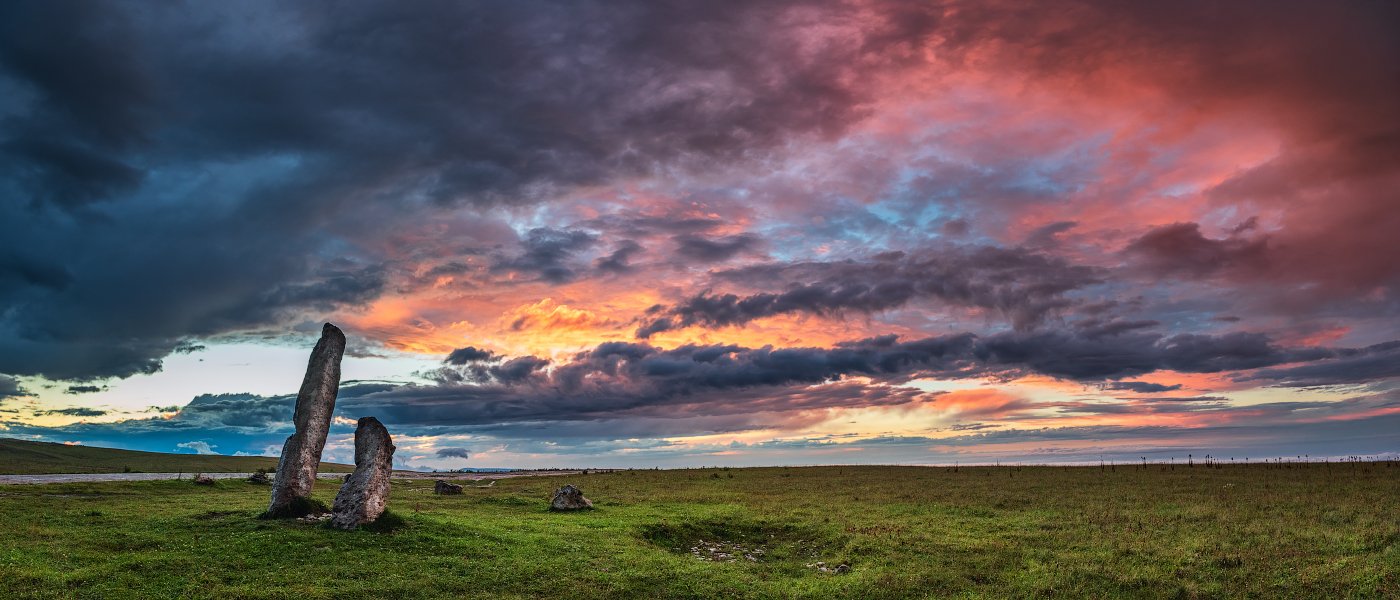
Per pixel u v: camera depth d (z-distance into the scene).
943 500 48.47
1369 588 24.33
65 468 73.81
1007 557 29.56
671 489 60.47
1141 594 24.58
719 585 25.33
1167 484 56.06
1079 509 42.44
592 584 24.47
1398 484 51.25
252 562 24.36
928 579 26.42
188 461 98.69
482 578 24.38
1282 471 65.31
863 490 56.88
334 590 22.09
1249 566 27.09
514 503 47.94
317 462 34.16
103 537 26.95
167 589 21.30
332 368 35.50
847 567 29.20
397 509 41.66
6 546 25.00
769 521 39.28
